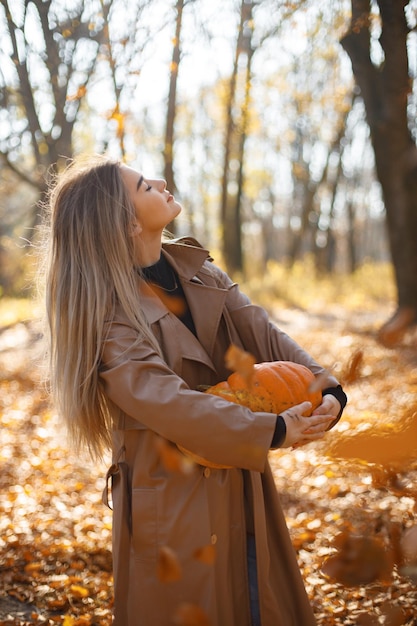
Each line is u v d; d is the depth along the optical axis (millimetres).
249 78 11844
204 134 26109
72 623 2928
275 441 1961
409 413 1662
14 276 19141
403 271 11586
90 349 2139
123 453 2197
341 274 24688
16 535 3992
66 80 8703
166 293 2346
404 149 9367
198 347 2275
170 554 1667
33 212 12227
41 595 3273
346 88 18125
